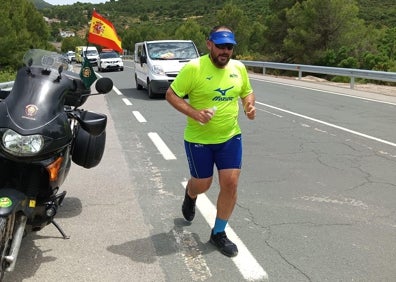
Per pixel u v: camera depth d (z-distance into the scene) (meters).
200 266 3.97
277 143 8.62
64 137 3.58
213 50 3.91
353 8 35.38
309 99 15.20
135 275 3.80
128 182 6.26
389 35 38.66
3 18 39.56
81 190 5.91
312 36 35.62
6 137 3.30
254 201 5.54
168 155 7.73
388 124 10.62
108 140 8.92
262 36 44.28
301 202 5.52
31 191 3.56
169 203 5.47
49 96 3.63
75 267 3.92
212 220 4.97
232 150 4.15
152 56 16.42
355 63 32.81
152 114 12.18
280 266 3.97
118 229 4.72
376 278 3.79
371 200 5.60
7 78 26.05
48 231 4.64
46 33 60.16
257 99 15.07
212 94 3.99
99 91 4.57
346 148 8.26
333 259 4.11
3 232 3.12
